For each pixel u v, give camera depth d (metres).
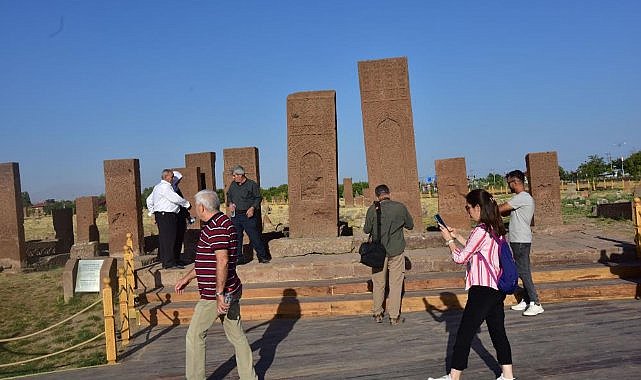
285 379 5.64
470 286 5.02
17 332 9.29
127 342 7.36
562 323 6.95
